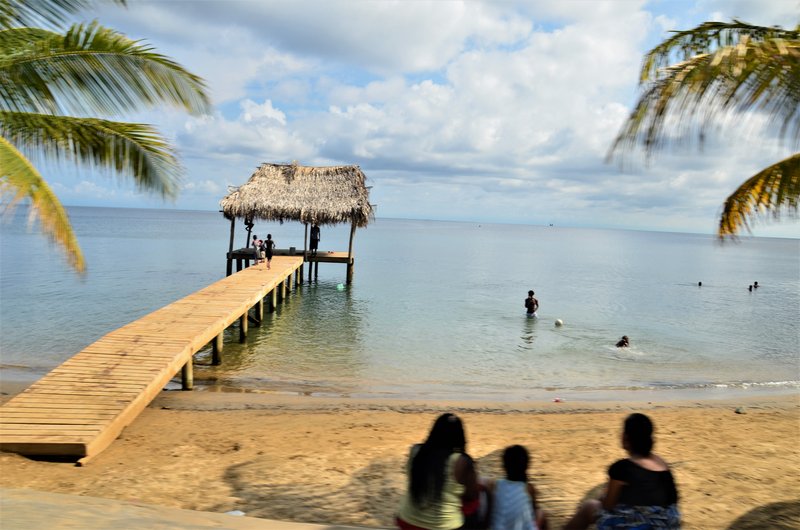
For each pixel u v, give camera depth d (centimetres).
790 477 677
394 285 3158
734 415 1031
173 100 769
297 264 2706
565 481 662
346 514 564
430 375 1348
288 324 1978
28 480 617
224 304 1570
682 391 1253
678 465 722
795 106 461
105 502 477
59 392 846
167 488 618
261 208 2619
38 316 1908
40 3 674
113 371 945
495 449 802
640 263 6247
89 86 731
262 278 2122
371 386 1238
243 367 1373
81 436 708
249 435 846
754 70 446
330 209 2697
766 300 3023
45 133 712
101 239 6756
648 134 473
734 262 7356
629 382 1329
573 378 1353
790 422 977
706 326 2145
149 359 1015
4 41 700
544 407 1088
